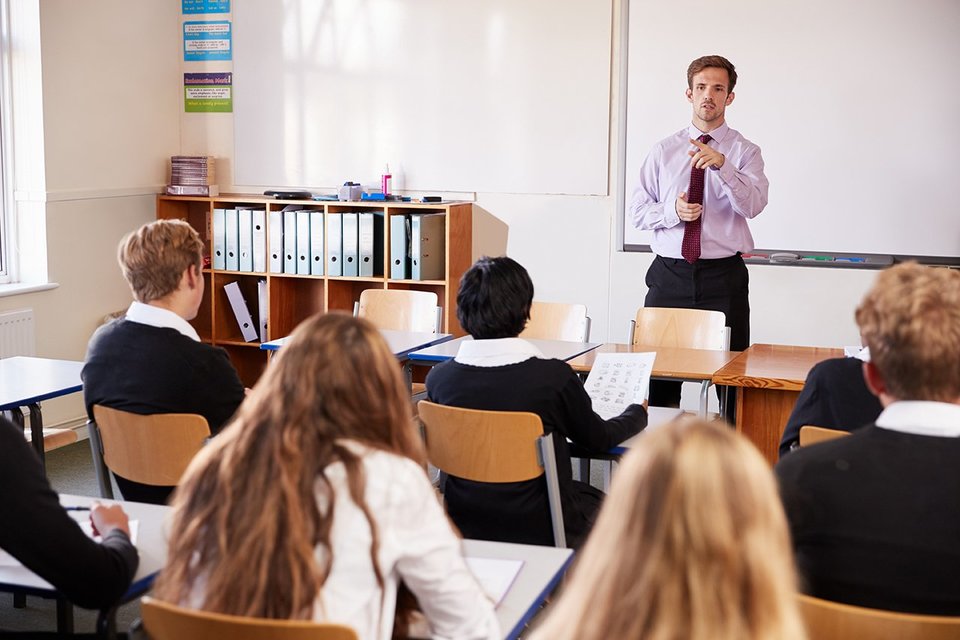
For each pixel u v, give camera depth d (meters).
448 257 5.70
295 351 1.53
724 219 4.81
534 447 2.72
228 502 1.46
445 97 5.94
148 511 2.21
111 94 5.93
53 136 5.55
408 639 1.65
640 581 0.92
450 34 5.88
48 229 5.56
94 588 1.78
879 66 5.17
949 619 1.41
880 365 1.55
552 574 1.90
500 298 2.79
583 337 4.43
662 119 5.55
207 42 6.38
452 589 1.56
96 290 5.91
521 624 1.71
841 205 5.32
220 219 6.14
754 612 0.90
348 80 6.12
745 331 4.92
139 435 2.78
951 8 5.04
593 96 5.66
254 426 1.50
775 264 5.45
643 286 5.72
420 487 1.54
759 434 3.59
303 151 6.26
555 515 2.77
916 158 5.18
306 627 1.37
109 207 5.96
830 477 1.51
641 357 3.32
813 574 1.53
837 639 1.48
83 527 2.10
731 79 4.84
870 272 5.32
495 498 2.83
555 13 5.67
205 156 6.30
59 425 5.66
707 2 5.39
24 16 5.43
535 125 5.79
